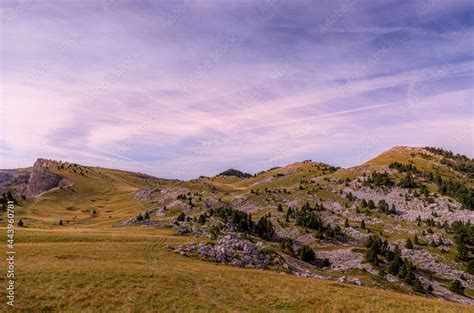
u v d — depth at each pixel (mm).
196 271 53656
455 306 46281
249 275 55406
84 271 43188
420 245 164000
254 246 88000
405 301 46031
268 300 40750
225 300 39062
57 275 40469
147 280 42969
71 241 77812
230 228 152250
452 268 137250
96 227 168125
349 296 46188
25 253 54406
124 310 32250
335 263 137250
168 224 147375
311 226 187750
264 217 175125
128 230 127000
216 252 78562
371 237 162250
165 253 71875
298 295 44062
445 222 183250
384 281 114062
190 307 35062
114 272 44562
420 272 133000
